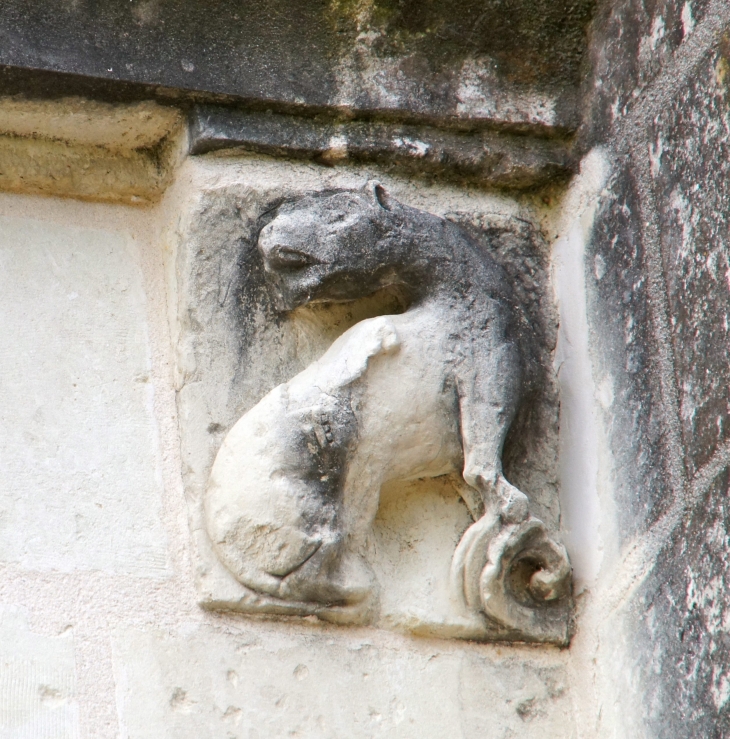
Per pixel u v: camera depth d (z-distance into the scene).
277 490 5.45
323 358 5.77
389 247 5.71
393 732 5.43
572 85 6.33
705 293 5.21
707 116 5.32
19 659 5.21
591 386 5.96
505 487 5.62
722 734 4.85
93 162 6.16
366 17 6.05
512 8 6.17
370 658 5.54
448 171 6.27
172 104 5.93
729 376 5.00
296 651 5.48
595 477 5.85
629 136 5.91
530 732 5.60
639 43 5.90
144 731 5.21
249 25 5.95
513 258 6.29
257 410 5.63
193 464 5.66
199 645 5.41
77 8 5.74
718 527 4.99
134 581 5.48
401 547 5.74
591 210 6.14
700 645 5.04
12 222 6.02
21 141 6.07
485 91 6.23
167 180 6.18
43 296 5.92
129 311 6.01
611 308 5.89
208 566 5.49
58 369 5.80
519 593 5.76
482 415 5.64
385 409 5.59
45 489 5.56
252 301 5.90
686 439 5.26
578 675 5.73
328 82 6.05
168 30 5.85
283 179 6.03
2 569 5.36
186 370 5.78
